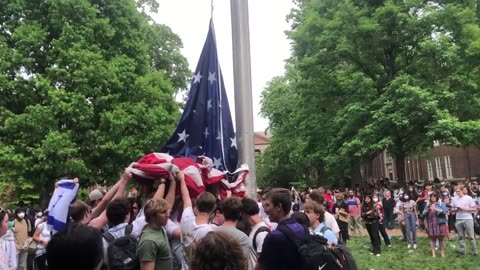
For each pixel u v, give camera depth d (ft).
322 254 10.12
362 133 70.54
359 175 106.42
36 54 64.64
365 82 72.95
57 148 58.75
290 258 10.25
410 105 66.54
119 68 68.44
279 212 12.34
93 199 19.40
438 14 70.28
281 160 144.87
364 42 75.77
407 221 47.09
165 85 78.28
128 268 11.81
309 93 83.92
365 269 35.35
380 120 68.18
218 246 7.52
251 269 13.43
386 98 71.05
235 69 20.75
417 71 73.72
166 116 70.85
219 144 21.89
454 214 50.67
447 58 68.28
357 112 72.43
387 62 78.89
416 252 43.50
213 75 22.47
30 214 47.62
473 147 123.75
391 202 63.98
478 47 68.08
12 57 62.28
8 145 61.87
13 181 61.21
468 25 71.10
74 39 64.44
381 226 48.62
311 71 80.79
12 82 62.23
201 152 21.66
